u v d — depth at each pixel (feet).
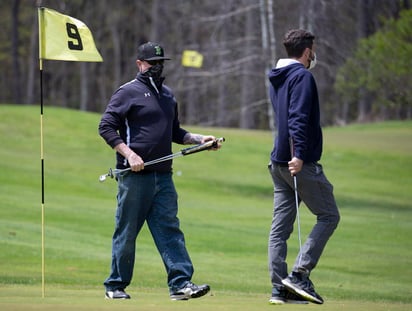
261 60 336.49
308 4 310.45
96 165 320.50
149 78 82.43
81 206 237.66
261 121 535.19
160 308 67.00
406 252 187.62
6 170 291.58
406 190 306.76
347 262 172.96
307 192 77.05
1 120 383.65
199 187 296.92
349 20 354.95
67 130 377.91
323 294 127.54
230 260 169.89
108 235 193.06
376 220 242.99
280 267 78.28
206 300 82.17
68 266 148.56
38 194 254.47
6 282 124.26
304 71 75.10
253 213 248.11
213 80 416.46
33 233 185.68
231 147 366.02
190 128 399.24
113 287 83.97
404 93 316.40
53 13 84.12
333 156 357.61
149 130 81.92
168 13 622.54
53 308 64.69
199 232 206.28
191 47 472.03
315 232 77.46
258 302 80.23
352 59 320.50
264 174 326.44
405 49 305.94
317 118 76.13
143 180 82.12
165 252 82.53
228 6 365.40
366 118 586.45
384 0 391.65
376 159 354.74
